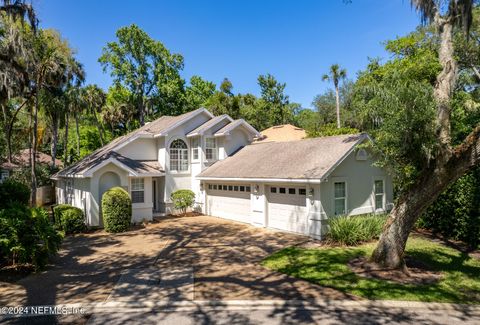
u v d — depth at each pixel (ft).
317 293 24.25
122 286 26.04
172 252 37.29
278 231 47.70
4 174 99.81
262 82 154.40
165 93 135.95
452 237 42.52
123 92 143.33
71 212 50.29
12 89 60.70
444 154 25.66
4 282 27.09
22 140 100.42
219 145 69.67
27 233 29.43
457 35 41.32
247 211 55.31
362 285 25.61
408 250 36.32
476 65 47.55
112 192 50.62
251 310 21.48
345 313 20.94
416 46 62.54
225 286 25.99
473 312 21.03
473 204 38.75
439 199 43.96
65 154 107.14
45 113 98.73
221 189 61.93
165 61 138.31
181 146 68.69
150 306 22.18
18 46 53.21
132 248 39.55
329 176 42.91
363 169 47.62
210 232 48.52
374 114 30.42
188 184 69.05
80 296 23.99
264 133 95.76
